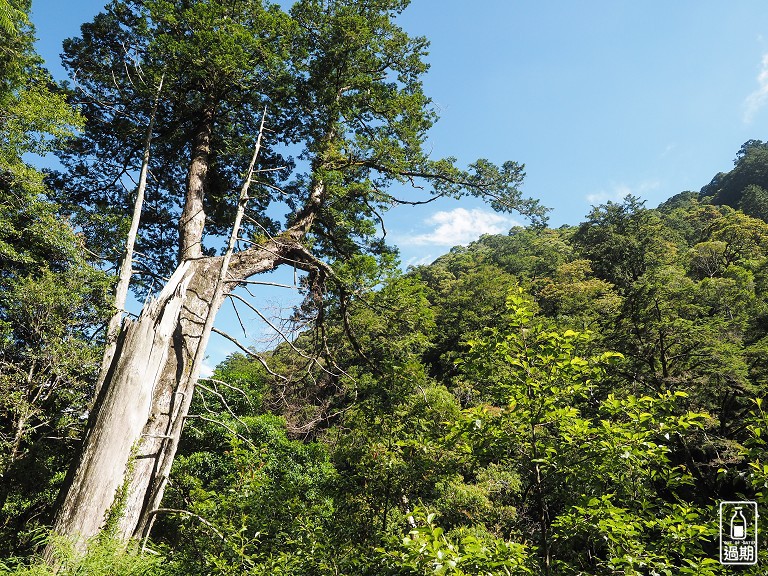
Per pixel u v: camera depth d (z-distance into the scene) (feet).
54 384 28.55
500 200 41.29
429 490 16.83
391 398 19.04
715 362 47.91
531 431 11.57
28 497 31.37
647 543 10.12
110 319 30.53
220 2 35.09
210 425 47.24
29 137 31.50
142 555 17.04
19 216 31.30
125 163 41.24
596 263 151.84
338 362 35.27
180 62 33.83
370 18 42.32
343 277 30.78
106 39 39.04
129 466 21.18
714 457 39.09
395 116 40.50
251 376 63.98
